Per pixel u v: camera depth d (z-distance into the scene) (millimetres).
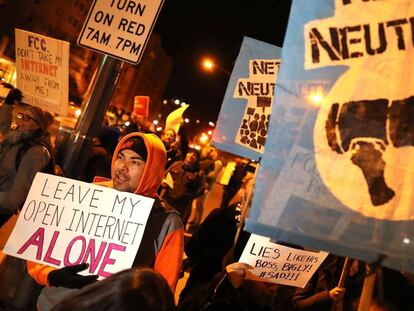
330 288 3783
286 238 1828
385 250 1863
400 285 3686
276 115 1886
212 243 3883
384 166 1897
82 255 2582
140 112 9039
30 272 2645
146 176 2674
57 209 2668
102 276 2535
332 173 1882
